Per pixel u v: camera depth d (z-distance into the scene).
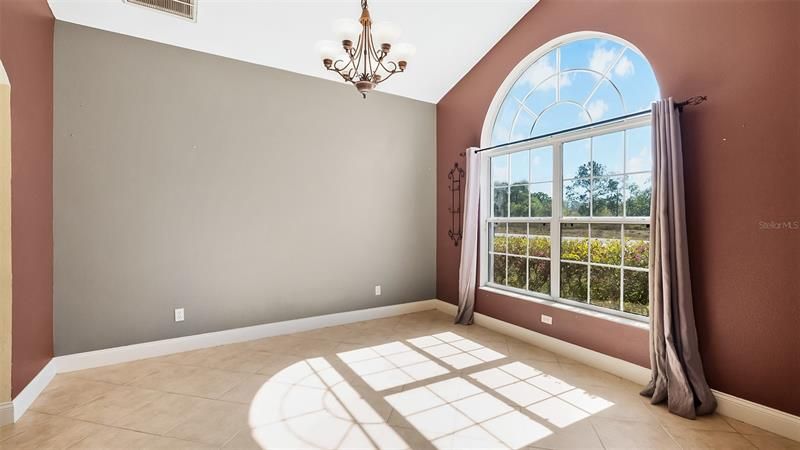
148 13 2.80
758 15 2.03
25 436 1.95
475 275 4.00
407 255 4.52
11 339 2.10
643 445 1.89
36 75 2.43
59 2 2.60
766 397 2.02
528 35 3.44
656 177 2.34
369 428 2.04
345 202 4.06
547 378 2.67
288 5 2.89
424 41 3.57
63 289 2.74
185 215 3.20
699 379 2.18
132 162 2.98
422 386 2.54
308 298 3.84
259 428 2.04
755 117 2.04
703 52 2.25
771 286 2.00
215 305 3.34
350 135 4.09
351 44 1.96
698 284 2.27
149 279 3.06
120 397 2.37
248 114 3.49
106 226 2.89
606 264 2.90
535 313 3.37
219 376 2.69
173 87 3.15
